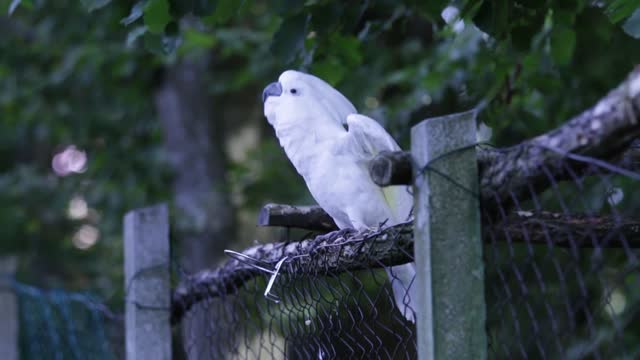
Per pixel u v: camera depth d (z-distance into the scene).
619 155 2.86
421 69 8.33
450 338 2.97
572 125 2.77
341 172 4.52
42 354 7.71
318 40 5.61
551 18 5.95
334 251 3.89
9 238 14.62
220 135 13.57
